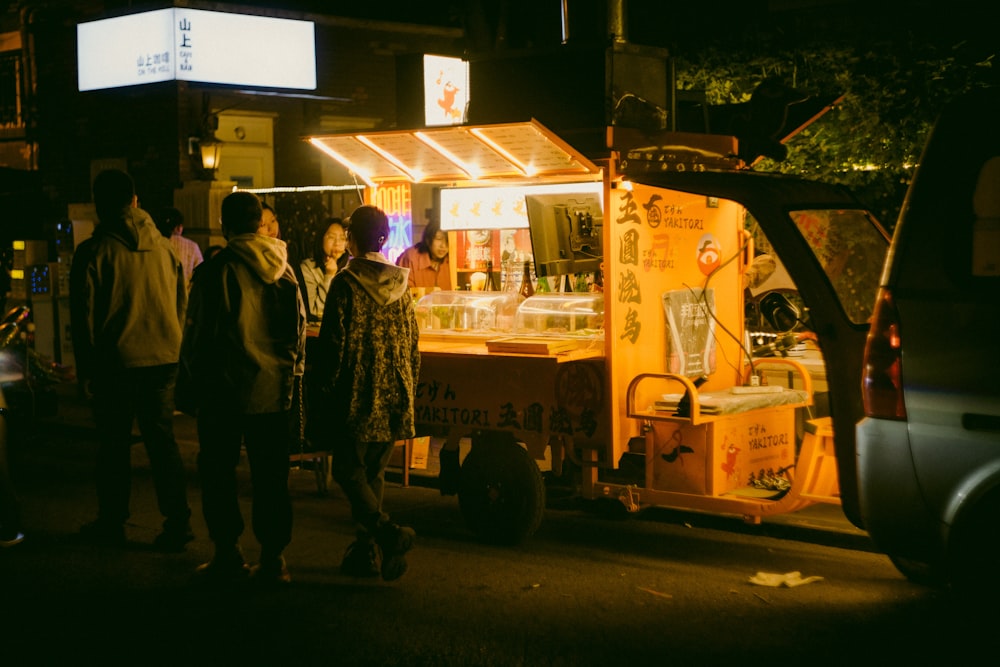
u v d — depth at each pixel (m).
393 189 7.81
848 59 9.09
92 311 6.15
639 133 6.48
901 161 8.65
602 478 7.58
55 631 5.00
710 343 6.91
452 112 14.12
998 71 8.50
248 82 13.73
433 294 7.43
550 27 11.81
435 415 6.74
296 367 5.62
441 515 7.20
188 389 5.53
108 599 5.45
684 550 6.27
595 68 6.86
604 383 6.16
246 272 5.47
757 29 10.31
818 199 6.08
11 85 16.44
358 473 5.55
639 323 6.35
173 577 5.82
